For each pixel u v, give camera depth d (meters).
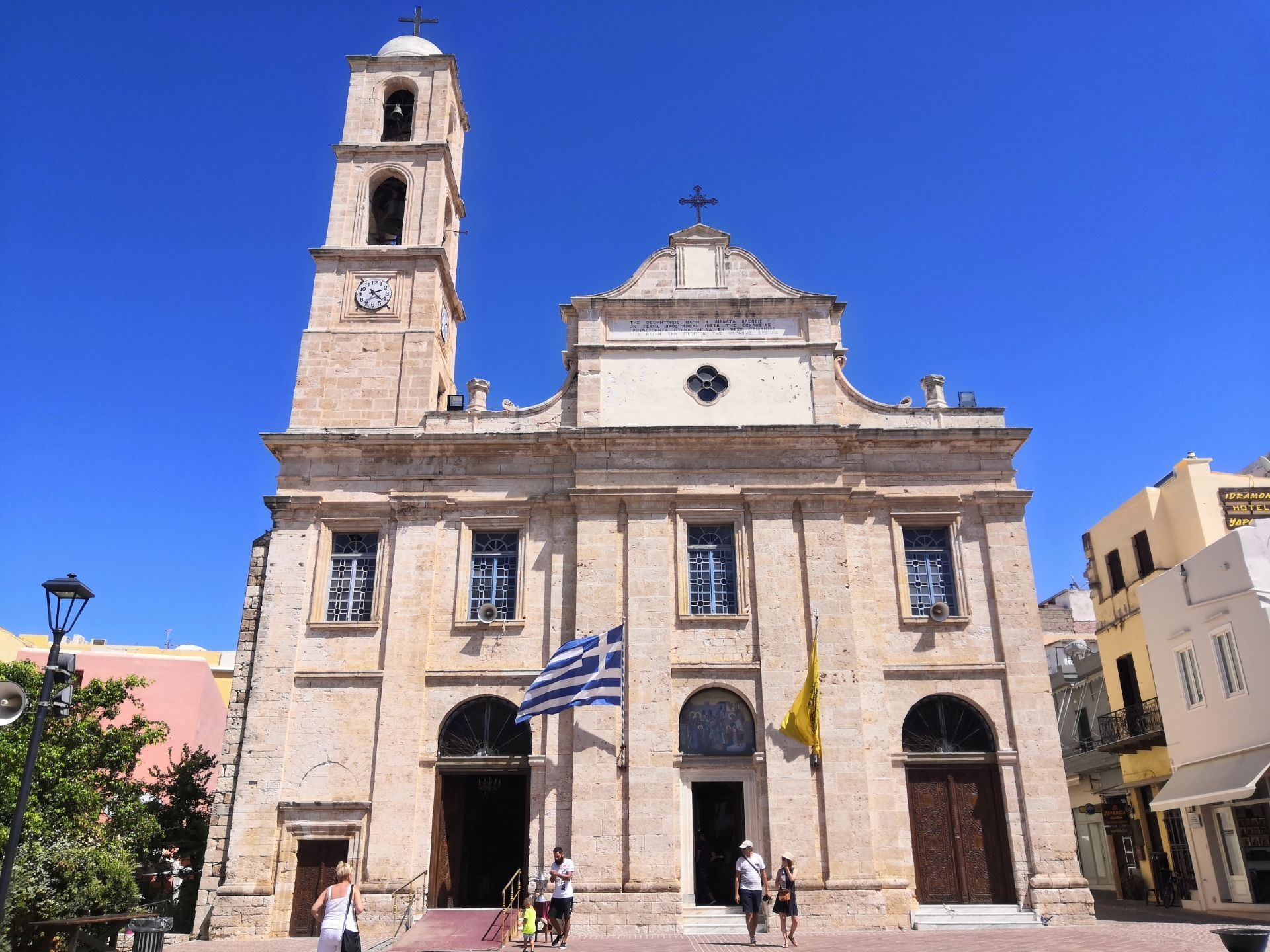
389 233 32.41
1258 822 26.09
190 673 43.84
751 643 25.44
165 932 21.61
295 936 23.36
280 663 25.41
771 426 26.89
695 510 26.58
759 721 24.69
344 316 29.45
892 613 26.00
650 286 29.27
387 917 23.08
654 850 23.50
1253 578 26.27
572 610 25.89
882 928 22.81
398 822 23.92
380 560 26.47
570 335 29.75
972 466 27.30
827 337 28.61
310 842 24.17
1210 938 19.69
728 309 28.83
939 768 24.89
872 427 27.77
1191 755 28.70
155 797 29.80
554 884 20.61
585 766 24.17
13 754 22.33
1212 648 27.69
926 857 24.20
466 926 21.83
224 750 24.81
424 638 25.55
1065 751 39.75
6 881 14.66
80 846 21.08
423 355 28.91
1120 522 35.16
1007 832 24.17
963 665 25.42
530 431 27.47
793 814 23.83
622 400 27.84
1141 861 32.81
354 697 25.16
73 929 20.06
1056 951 18.27
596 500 26.58
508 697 25.09
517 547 26.77
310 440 27.17
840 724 24.52
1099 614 36.31
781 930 20.89
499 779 25.69
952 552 26.66
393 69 33.16
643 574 25.91
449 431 27.86
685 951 19.81
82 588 16.19
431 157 31.50
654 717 24.59
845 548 26.16
